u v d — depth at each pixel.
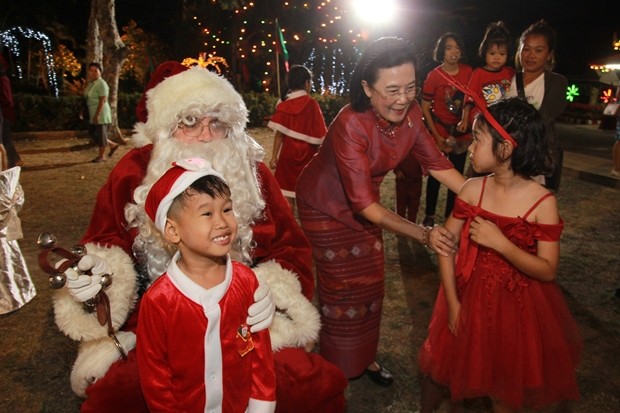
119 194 2.17
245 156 2.21
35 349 3.34
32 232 5.41
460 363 2.33
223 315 1.73
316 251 2.78
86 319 2.01
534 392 2.29
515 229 2.24
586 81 19.75
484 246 2.29
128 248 2.18
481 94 4.23
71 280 1.88
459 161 5.24
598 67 19.03
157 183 1.66
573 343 2.35
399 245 5.16
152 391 1.71
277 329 2.18
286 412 2.06
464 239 2.38
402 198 5.49
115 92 10.78
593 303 4.01
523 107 2.19
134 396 1.92
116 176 2.20
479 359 2.29
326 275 2.77
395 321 3.73
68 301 2.01
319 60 17.03
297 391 2.06
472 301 2.32
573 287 4.27
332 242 2.71
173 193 1.59
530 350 2.25
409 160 5.21
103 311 1.96
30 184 7.28
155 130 2.11
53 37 18.09
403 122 2.57
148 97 2.22
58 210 6.15
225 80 2.23
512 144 2.16
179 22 17.77
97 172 8.12
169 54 18.03
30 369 3.13
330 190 2.66
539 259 2.20
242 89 16.67
